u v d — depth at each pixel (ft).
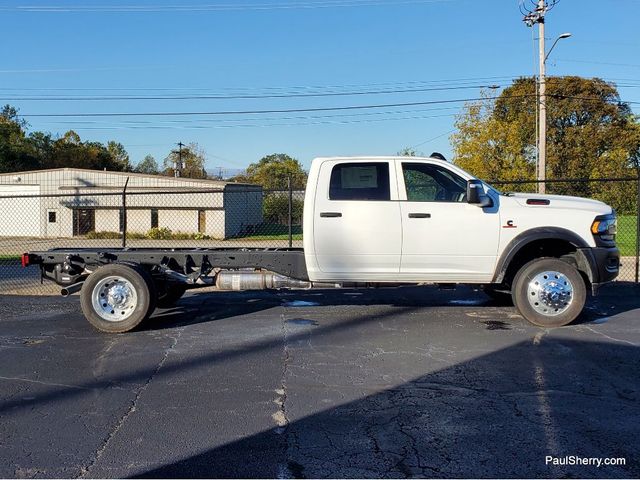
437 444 13.91
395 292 35.45
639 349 22.02
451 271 25.61
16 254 89.81
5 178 147.54
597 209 25.59
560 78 167.32
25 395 17.61
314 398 17.12
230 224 138.51
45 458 13.33
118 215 141.90
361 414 15.85
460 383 18.30
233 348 22.74
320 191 25.80
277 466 12.85
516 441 14.03
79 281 27.78
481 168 136.05
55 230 145.59
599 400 16.75
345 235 25.59
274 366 20.34
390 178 25.68
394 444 13.92
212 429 14.90
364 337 24.17
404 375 19.15
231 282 27.48
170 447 13.85
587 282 26.55
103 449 13.78
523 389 17.70
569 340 23.36
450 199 25.63
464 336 24.16
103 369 20.20
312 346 22.88
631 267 48.29
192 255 27.50
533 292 25.50
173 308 31.01
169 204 138.62
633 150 166.61
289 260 26.94
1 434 14.73
